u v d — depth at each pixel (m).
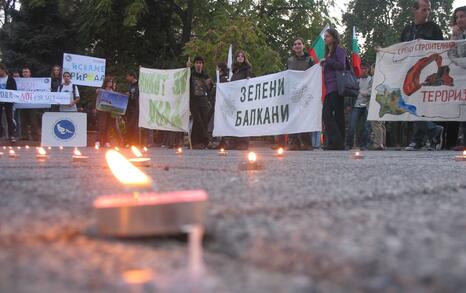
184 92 11.48
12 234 1.08
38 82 14.20
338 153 7.36
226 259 0.93
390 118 8.71
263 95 9.81
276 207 1.52
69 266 0.86
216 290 0.75
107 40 22.70
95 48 23.11
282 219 1.30
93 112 20.80
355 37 12.46
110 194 1.83
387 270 0.83
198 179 2.58
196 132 11.55
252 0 23.08
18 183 2.25
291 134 9.75
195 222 0.97
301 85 9.16
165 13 22.42
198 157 5.95
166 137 12.73
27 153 7.16
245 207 1.51
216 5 22.80
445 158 5.51
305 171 3.23
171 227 0.96
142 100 12.25
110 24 21.59
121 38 22.56
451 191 2.06
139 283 0.75
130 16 20.19
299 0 23.97
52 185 2.17
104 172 3.03
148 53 22.95
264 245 1.01
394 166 3.87
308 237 1.07
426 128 9.02
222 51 18.38
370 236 1.09
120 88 20.69
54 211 1.37
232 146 10.64
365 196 1.84
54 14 22.09
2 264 0.88
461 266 0.84
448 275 0.80
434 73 8.40
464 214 1.41
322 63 8.98
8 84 13.56
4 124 13.98
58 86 14.09
